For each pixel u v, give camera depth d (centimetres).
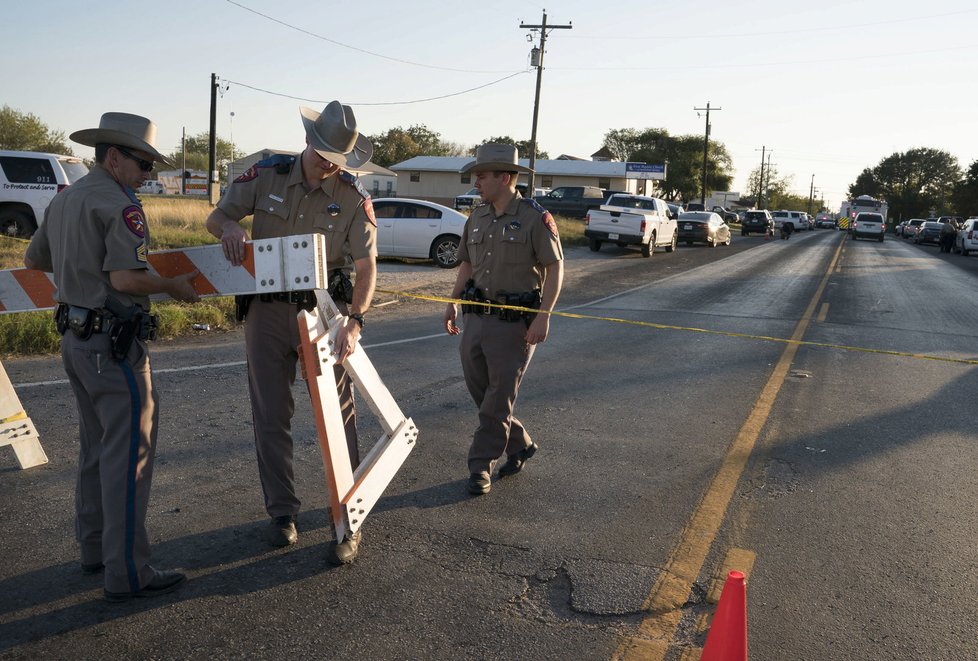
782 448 532
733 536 389
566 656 284
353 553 352
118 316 301
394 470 369
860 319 1198
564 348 885
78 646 282
